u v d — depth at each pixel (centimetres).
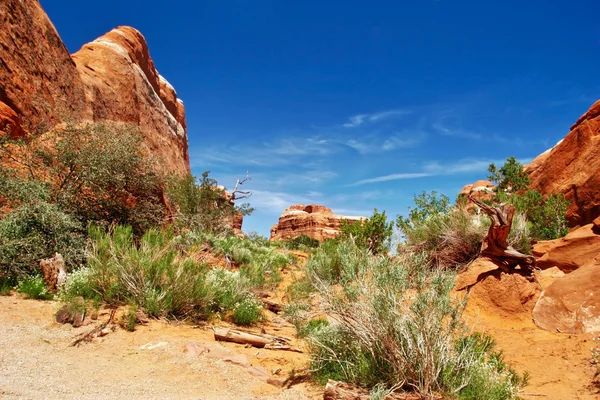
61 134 1187
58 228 902
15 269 796
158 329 670
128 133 1318
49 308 696
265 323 843
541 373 573
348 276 513
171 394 434
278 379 503
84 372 475
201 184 2506
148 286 762
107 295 738
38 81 1898
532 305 822
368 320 471
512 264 925
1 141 1092
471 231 1100
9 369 447
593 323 697
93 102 2708
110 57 3438
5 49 1692
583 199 2642
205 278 842
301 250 2550
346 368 490
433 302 469
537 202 2239
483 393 436
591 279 762
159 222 1401
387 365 471
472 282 910
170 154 3925
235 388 476
